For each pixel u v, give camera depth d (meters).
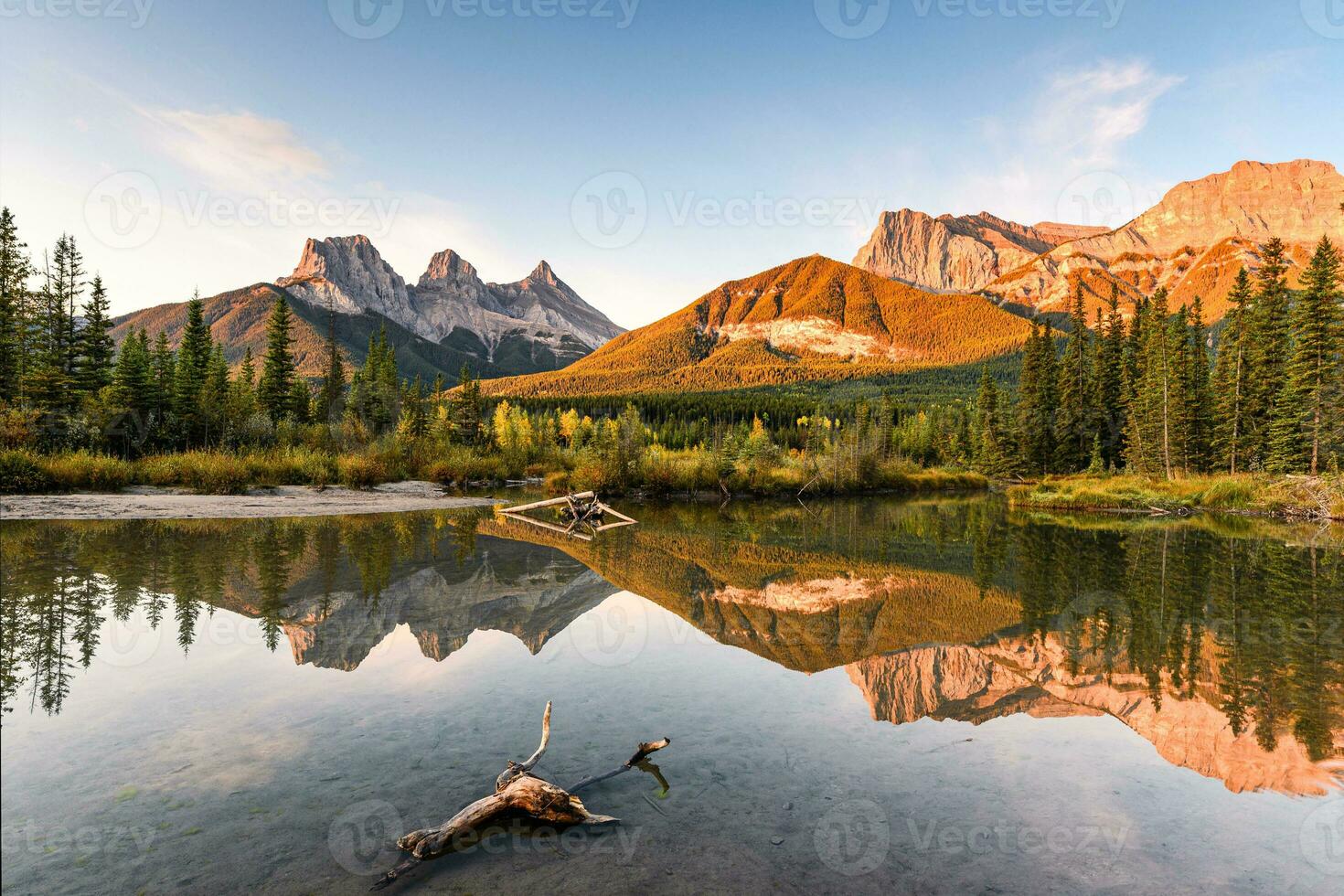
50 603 8.09
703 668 6.48
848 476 45.03
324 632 7.33
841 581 11.57
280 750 4.40
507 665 6.45
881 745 4.71
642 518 24.88
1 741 4.43
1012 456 54.94
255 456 30.42
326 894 2.91
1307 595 10.45
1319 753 4.63
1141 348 52.59
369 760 4.28
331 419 54.50
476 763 4.25
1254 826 3.66
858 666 6.65
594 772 4.20
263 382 52.84
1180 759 4.54
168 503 21.23
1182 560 14.38
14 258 34.25
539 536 17.59
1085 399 54.59
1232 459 40.09
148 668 5.97
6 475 21.28
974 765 4.39
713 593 10.40
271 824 3.48
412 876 3.08
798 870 3.16
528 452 46.66
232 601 8.54
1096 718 5.31
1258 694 5.86
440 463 36.19
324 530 16.47
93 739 4.50
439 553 13.37
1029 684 6.12
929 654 7.09
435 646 6.98
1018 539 18.67
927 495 44.22
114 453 30.72
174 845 3.25
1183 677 6.35
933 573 12.47
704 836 3.47
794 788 4.04
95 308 40.00
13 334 33.84
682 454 55.94
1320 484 27.19
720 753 4.52
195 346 48.72
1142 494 31.77
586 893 2.96
